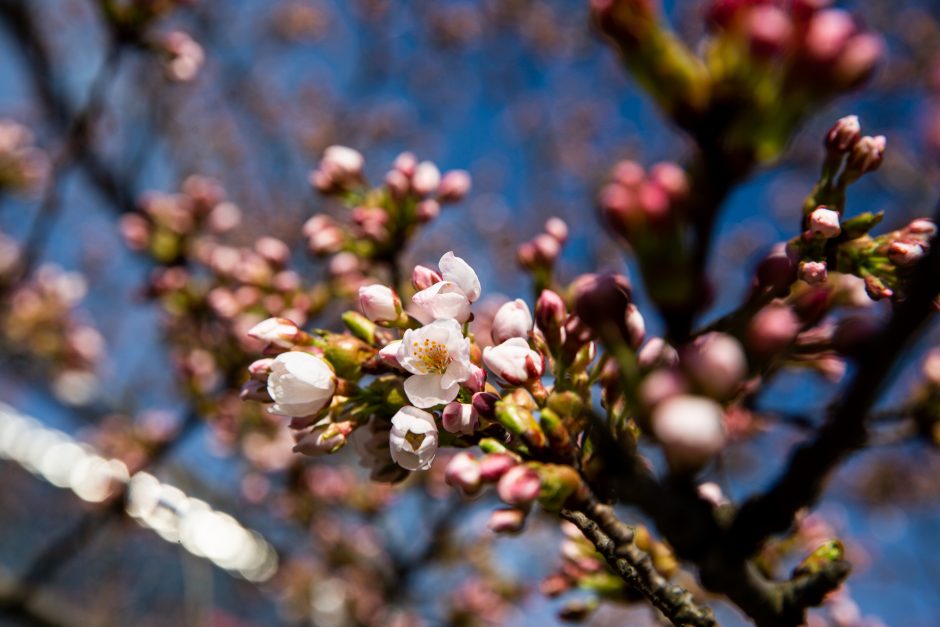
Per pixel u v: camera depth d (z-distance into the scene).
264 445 1.06
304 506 1.16
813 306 0.39
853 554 1.19
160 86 1.45
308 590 1.42
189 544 1.23
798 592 0.37
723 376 0.35
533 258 0.51
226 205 0.81
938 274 0.34
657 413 0.35
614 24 0.35
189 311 0.77
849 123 0.45
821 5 0.34
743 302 0.40
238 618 1.83
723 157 0.34
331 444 0.45
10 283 0.92
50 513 1.89
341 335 0.47
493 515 0.41
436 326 0.43
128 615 1.65
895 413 0.53
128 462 0.97
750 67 0.34
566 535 0.52
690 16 1.84
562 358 0.43
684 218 0.35
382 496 1.09
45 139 1.56
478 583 1.14
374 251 0.59
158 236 0.79
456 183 0.60
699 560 0.36
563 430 0.40
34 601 0.97
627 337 0.37
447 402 0.43
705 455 0.34
